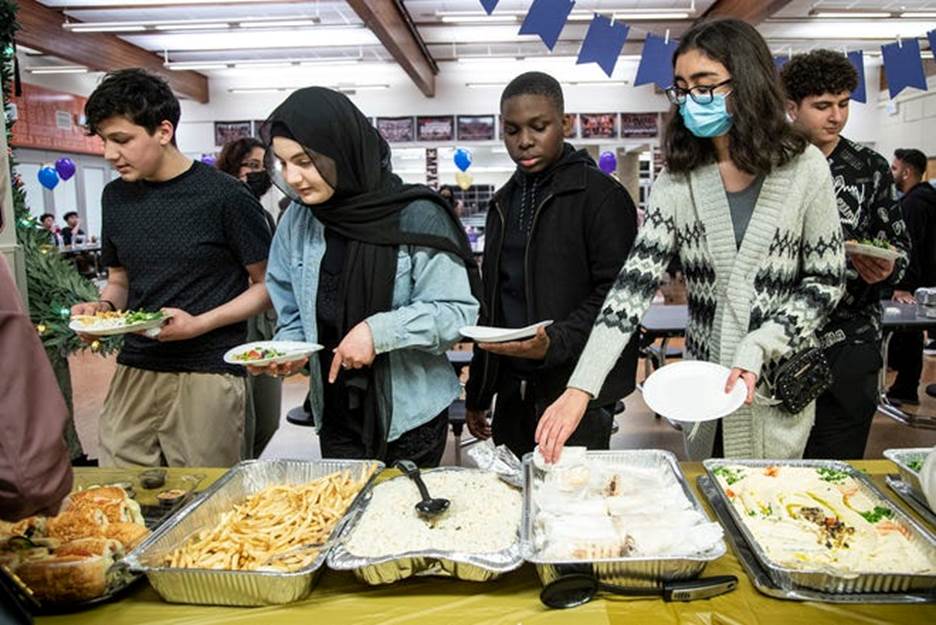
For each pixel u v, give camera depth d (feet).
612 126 36.22
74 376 19.27
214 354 6.20
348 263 5.00
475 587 3.61
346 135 4.80
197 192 6.02
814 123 6.12
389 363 5.15
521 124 5.91
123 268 6.58
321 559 3.57
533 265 6.04
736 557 3.77
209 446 6.24
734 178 4.93
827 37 28.94
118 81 5.53
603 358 4.78
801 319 4.56
